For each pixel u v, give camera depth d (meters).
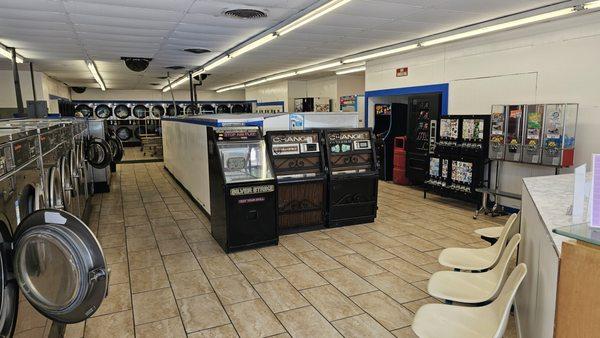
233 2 4.77
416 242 4.88
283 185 5.05
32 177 2.53
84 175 5.82
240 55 9.00
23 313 1.90
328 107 13.56
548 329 1.73
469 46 6.87
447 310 2.14
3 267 1.77
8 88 10.73
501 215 6.15
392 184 8.97
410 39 7.14
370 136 5.65
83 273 1.88
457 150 6.59
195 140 6.57
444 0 4.69
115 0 4.61
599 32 5.00
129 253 4.62
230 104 21.08
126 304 3.39
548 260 1.79
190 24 5.90
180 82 15.37
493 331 1.91
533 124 5.32
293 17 5.41
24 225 1.88
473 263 2.79
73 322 1.98
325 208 5.40
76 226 1.88
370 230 5.38
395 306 3.33
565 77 5.43
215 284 3.77
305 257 4.42
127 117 19.23
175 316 3.20
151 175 10.38
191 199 7.42
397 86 8.69
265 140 5.03
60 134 3.85
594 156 1.55
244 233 4.60
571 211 2.14
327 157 5.31
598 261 1.37
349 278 3.87
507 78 6.25
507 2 4.77
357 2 4.76
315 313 3.23
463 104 7.07
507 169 6.30
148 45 7.62
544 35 5.66
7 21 5.57
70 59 9.23
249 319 3.14
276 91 16.28
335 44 7.65
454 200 7.25
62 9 4.98
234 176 4.95
